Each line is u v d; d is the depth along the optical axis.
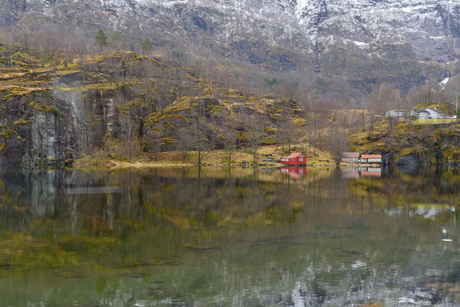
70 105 151.12
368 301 20.33
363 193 66.06
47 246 30.69
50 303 19.81
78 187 72.12
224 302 20.05
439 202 55.94
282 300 20.39
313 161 175.38
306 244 31.64
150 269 25.16
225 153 173.50
